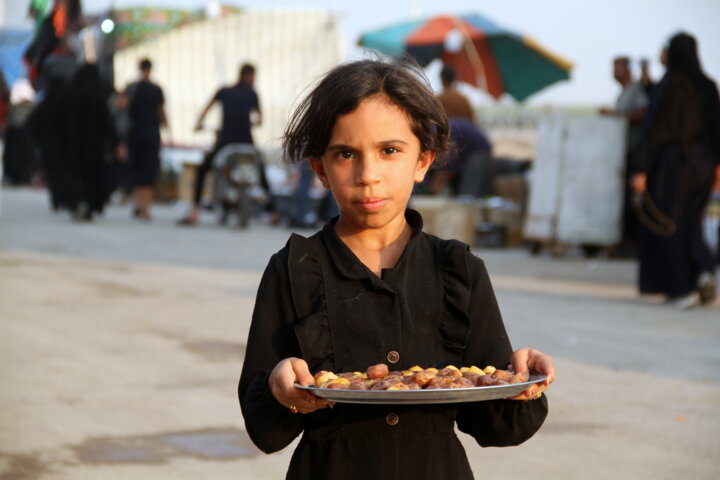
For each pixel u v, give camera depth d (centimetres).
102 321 592
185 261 897
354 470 183
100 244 1010
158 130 1380
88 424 392
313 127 182
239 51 2512
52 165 1247
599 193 1074
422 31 1708
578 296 774
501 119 2264
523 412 187
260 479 339
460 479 186
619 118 1066
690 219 728
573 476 346
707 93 729
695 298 729
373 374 172
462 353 193
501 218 1240
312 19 2552
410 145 182
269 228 1378
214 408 419
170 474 341
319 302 187
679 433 398
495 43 1742
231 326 590
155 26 2438
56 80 1229
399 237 193
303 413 186
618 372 499
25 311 612
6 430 380
